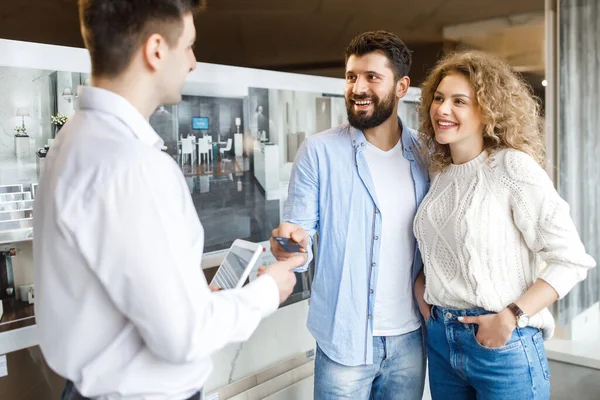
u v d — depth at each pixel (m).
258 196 2.09
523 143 1.38
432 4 3.66
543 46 3.30
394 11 3.80
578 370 2.87
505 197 1.32
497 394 1.33
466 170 1.41
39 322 0.82
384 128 1.55
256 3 3.80
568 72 2.99
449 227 1.38
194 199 1.88
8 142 1.42
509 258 1.33
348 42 4.02
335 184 1.55
